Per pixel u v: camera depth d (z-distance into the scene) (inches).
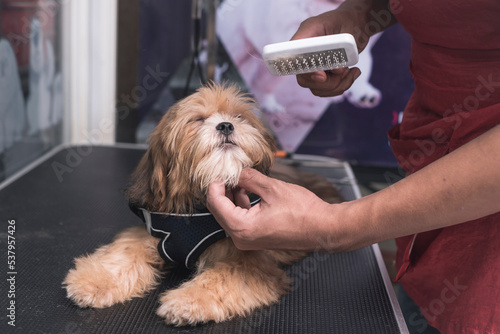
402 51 162.7
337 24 55.6
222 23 160.6
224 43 162.4
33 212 86.7
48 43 139.3
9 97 118.3
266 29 161.0
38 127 136.4
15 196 95.3
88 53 154.3
